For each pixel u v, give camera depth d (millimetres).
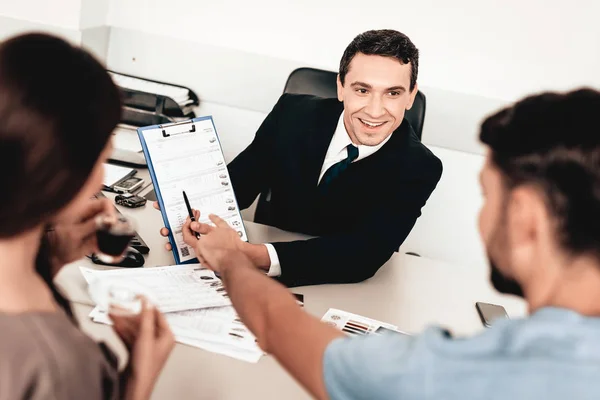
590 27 2818
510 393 670
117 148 2350
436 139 3008
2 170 715
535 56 2877
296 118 2082
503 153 747
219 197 1749
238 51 2986
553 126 711
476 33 2869
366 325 1527
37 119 715
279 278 1679
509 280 792
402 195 1905
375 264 1793
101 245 1178
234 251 1267
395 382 731
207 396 1202
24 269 806
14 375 736
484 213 797
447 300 1758
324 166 2014
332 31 2934
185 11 2980
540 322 700
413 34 2896
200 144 1732
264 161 2145
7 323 753
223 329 1396
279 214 2088
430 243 3154
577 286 708
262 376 1281
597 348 667
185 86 3062
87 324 1340
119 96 818
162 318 1047
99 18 2943
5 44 750
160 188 1647
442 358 717
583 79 2885
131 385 987
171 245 1655
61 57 753
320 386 833
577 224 687
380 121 1865
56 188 751
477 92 2949
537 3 2811
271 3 2926
